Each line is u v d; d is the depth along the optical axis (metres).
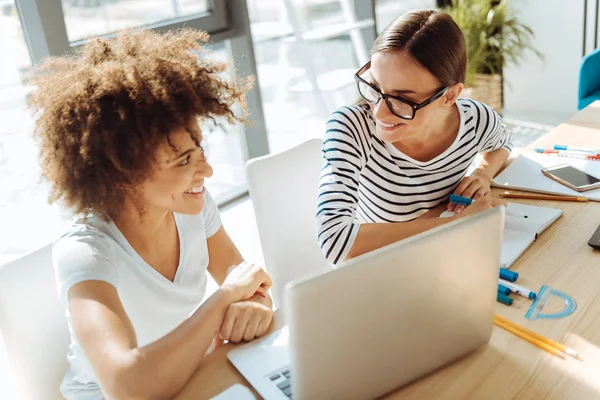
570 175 1.46
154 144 0.94
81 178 0.97
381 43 1.21
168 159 0.96
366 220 1.53
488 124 1.50
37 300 1.08
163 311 1.15
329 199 1.26
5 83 2.34
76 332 0.91
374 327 0.78
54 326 1.10
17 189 2.53
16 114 2.40
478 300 0.87
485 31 3.61
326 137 1.37
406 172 1.42
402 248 0.76
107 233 1.06
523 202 1.40
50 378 1.10
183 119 0.95
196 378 0.91
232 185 3.27
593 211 1.32
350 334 0.76
